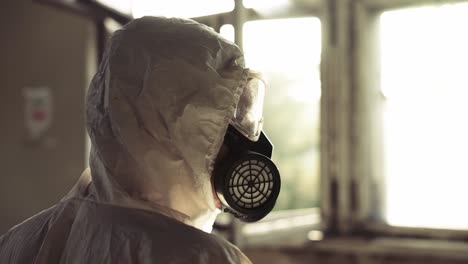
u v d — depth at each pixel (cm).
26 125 306
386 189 249
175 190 80
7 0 311
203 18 228
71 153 297
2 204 311
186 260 70
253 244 221
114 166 79
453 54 231
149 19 85
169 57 79
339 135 252
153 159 78
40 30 304
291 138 343
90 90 85
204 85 79
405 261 222
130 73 80
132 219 76
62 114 299
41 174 303
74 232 79
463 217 233
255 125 85
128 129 78
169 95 78
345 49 250
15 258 83
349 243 233
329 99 254
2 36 311
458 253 215
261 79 85
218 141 79
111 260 72
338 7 251
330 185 253
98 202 80
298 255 237
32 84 305
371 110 251
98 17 260
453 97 232
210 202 83
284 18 245
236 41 206
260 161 83
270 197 83
